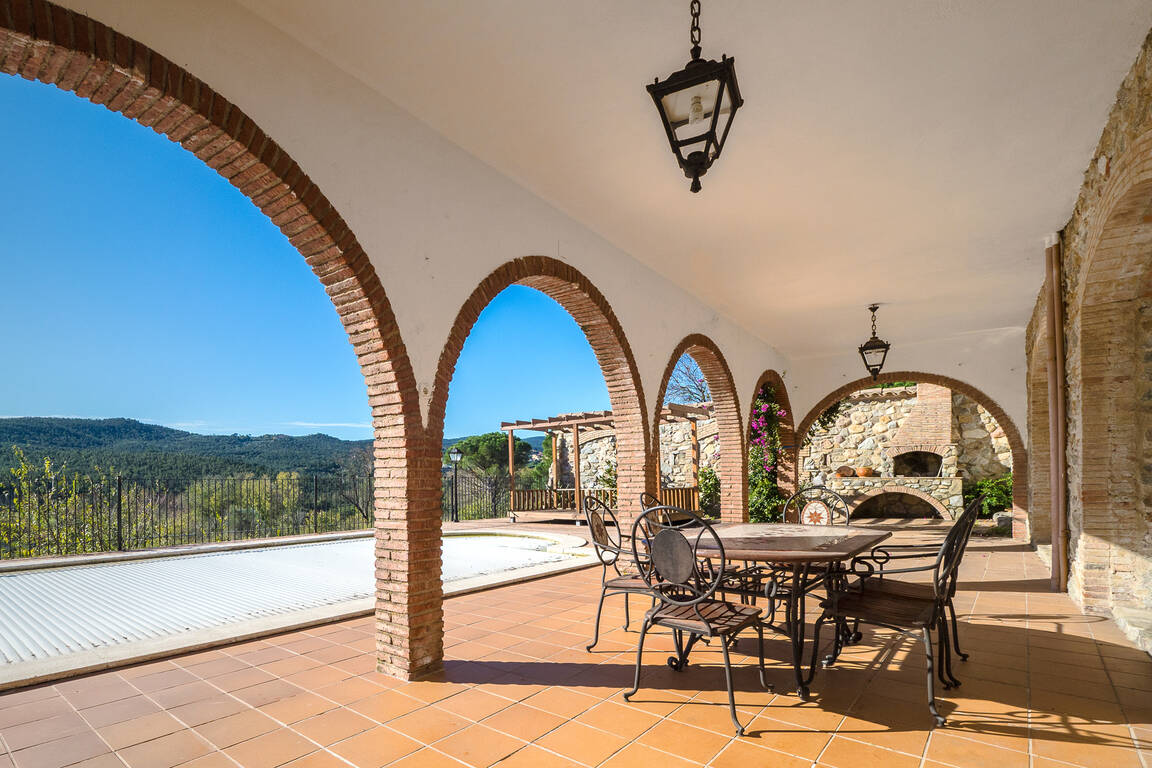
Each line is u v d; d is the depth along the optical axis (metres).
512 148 4.20
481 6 2.83
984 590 5.93
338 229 3.35
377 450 3.77
